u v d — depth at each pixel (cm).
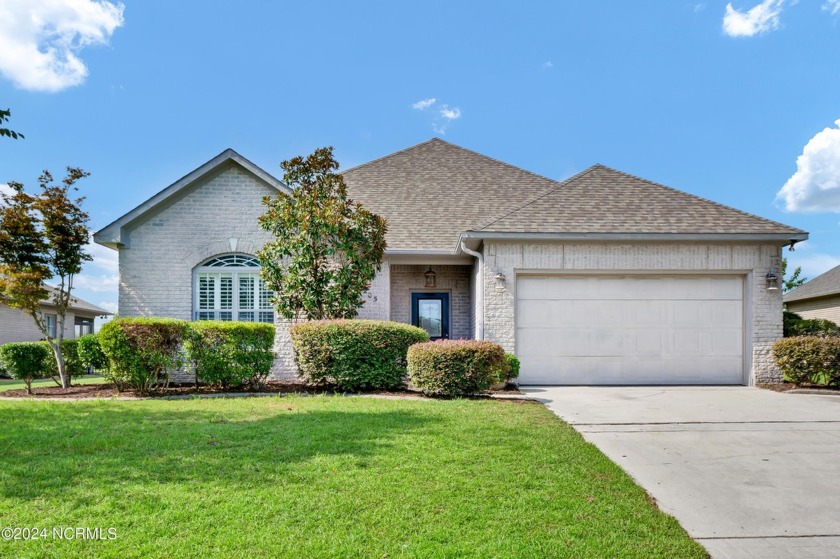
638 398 1014
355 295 1209
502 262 1220
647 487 510
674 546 376
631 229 1205
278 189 1306
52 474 493
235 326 1071
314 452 562
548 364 1230
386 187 1652
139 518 396
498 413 795
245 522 391
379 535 377
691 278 1245
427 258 1398
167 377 1092
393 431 659
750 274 1230
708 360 1235
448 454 562
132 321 1035
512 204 1577
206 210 1316
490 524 399
